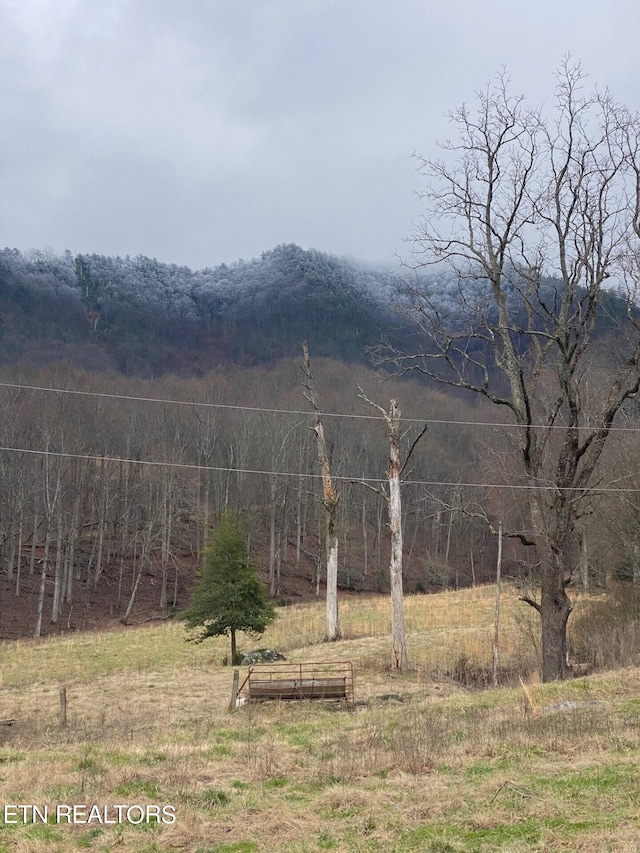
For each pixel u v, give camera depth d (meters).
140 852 8.76
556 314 22.78
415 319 23.50
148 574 58.16
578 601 36.16
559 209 22.23
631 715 13.53
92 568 57.28
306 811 9.80
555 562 22.52
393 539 26.86
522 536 23.64
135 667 30.33
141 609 51.00
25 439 54.06
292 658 29.50
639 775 9.75
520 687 18.89
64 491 51.75
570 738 12.01
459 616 38.25
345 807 9.84
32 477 52.59
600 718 13.30
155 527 59.00
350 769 11.59
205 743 14.45
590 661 24.00
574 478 23.00
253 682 20.20
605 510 33.25
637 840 7.66
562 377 22.55
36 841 9.12
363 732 14.82
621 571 34.72
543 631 22.56
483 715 15.47
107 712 21.34
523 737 12.37
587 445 22.53
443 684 23.81
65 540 51.56
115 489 59.50
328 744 13.99
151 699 22.81
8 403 54.47
